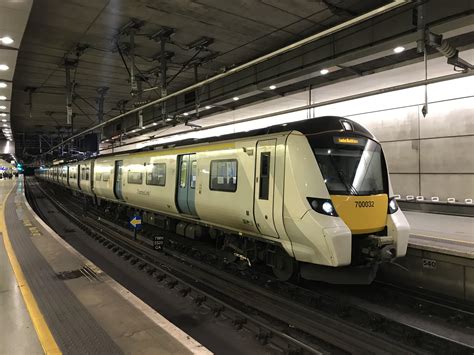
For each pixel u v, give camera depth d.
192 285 6.68
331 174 5.51
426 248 6.21
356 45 8.41
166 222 10.48
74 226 14.43
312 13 8.33
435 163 10.32
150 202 10.42
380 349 4.41
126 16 8.49
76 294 4.88
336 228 5.15
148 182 10.37
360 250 5.70
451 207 9.91
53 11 8.20
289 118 14.03
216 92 13.23
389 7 3.59
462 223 8.54
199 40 9.95
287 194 5.58
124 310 4.34
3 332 3.80
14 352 3.40
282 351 4.40
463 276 5.77
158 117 17.00
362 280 5.66
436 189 10.33
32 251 7.41
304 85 10.43
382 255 5.51
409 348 4.41
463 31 6.44
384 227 5.89
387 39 7.71
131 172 11.64
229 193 6.90
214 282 6.90
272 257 6.57
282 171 5.71
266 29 9.20
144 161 10.73
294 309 5.58
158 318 4.13
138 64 11.89
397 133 11.27
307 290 6.13
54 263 6.48
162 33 9.34
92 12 8.27
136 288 6.93
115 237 11.51
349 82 9.45
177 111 15.23
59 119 22.48
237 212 6.70
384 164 6.18
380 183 6.04
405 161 11.08
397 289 6.46
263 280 6.88
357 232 5.55
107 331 3.80
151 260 8.71
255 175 6.27
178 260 8.55
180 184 8.84
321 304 5.73
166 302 6.15
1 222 11.34
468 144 9.59
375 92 7.12
